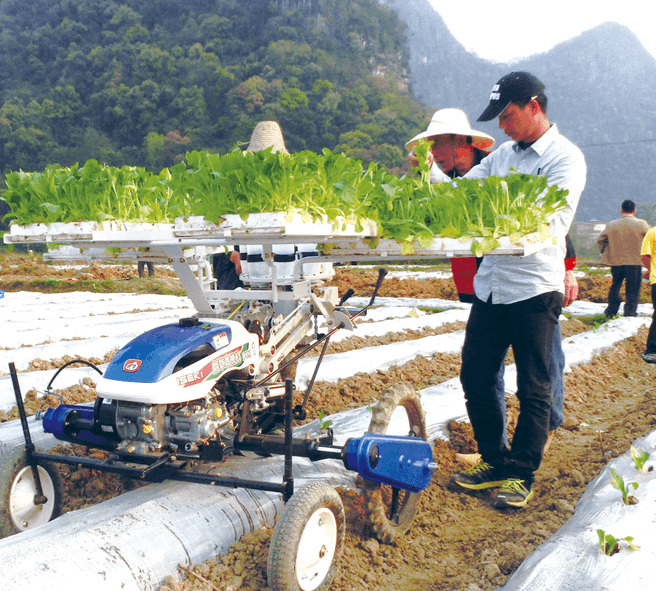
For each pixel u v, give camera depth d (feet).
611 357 26.09
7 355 21.47
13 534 9.86
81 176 11.11
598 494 11.41
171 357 9.84
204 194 9.27
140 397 9.42
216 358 10.36
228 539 9.91
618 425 17.34
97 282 53.26
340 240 10.28
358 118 410.11
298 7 595.47
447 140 16.07
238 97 419.33
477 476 13.52
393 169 346.95
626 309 34.83
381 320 33.14
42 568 8.02
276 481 11.38
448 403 16.98
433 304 40.68
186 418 9.81
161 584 8.73
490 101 12.73
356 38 568.00
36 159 362.33
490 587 9.70
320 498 8.82
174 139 385.91
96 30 531.91
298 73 451.94
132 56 467.93
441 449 15.14
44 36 509.76
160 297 42.34
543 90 12.55
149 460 9.75
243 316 12.41
